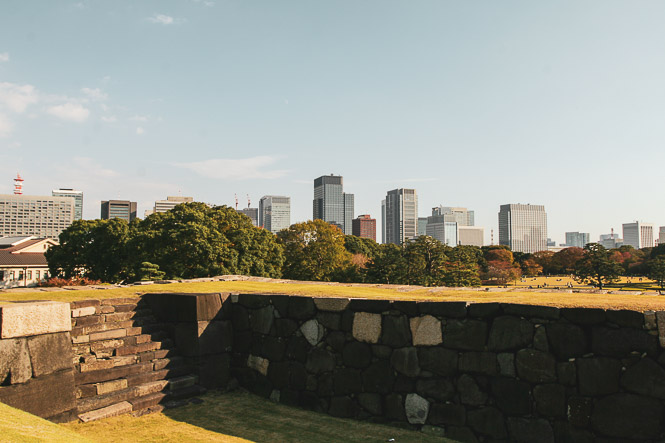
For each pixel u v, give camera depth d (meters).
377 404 6.38
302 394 7.15
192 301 7.73
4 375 4.92
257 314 7.97
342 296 7.34
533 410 5.30
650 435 4.66
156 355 7.49
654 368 4.70
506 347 5.54
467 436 5.66
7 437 3.26
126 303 8.24
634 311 4.84
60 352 5.59
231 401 7.23
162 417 6.18
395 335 6.33
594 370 4.99
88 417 5.73
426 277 43.44
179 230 29.69
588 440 4.96
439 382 5.94
